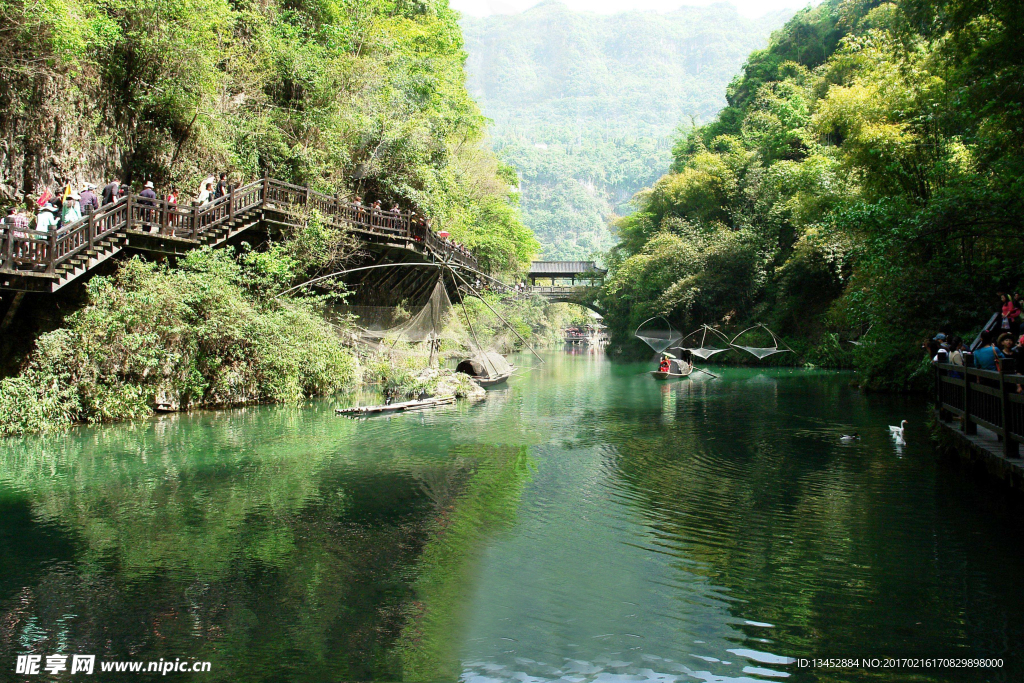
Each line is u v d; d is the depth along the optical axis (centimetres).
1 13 1276
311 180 2255
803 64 5888
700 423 1465
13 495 820
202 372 1575
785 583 561
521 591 548
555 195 18575
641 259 4766
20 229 1119
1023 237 1436
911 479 912
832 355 3422
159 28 1697
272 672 424
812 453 1105
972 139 1797
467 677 419
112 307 1318
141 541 661
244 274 1694
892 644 457
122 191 1447
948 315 1544
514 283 4659
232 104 2198
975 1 1364
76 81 1541
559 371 3447
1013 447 753
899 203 1656
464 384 2017
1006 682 406
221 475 927
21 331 1267
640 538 676
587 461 1045
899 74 2077
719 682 412
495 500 816
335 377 1916
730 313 4297
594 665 433
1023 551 627
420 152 2739
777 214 4031
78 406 1291
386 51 2848
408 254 2406
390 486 877
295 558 618
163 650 451
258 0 2452
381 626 487
